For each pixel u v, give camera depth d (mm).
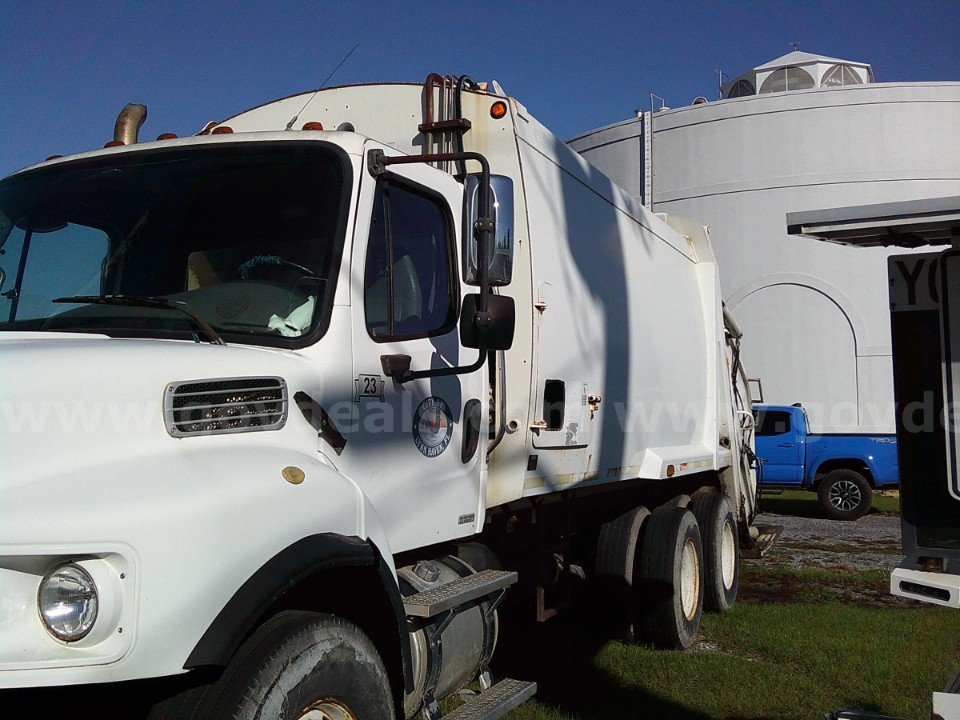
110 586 2414
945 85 21328
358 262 3568
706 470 8641
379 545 3318
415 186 3994
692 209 23047
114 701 2740
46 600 2379
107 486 2543
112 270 3725
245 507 2736
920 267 3561
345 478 3262
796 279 21984
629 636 7211
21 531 2350
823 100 21719
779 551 12273
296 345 3334
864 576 10133
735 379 10062
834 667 6465
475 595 3867
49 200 3988
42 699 2656
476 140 4957
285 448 3123
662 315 7594
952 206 3416
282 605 3053
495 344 3533
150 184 3869
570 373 5512
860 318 21484
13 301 3752
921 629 7613
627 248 6820
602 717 5465
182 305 3322
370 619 3428
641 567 7043
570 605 6352
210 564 2572
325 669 2895
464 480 4227
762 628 7707
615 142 24391
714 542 8289
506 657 6762
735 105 22484
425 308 4016
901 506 3590
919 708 5555
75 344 2957
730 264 22641
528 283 4926
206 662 2500
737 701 5750
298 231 3568
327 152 3688
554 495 5824
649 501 7938
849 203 21578
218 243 3648
